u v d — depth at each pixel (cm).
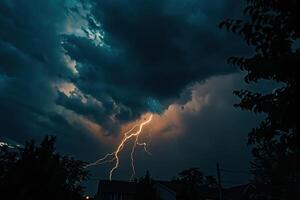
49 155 1962
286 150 439
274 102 411
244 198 3744
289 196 2170
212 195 5753
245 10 394
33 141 1975
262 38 391
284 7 378
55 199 1883
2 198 1777
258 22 388
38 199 1827
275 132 422
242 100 441
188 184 5269
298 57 371
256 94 432
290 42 382
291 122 395
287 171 2094
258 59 399
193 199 5053
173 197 5750
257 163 2339
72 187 2272
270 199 2383
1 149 1948
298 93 384
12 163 1920
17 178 1817
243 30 393
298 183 2136
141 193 4725
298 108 386
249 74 411
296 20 374
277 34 382
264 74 396
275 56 387
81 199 2289
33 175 1852
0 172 1878
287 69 379
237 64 414
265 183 2414
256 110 429
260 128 429
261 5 390
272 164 2175
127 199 6831
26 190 1798
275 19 382
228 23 399
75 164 3653
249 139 441
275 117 403
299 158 514
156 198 4753
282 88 403
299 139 408
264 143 448
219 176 3834
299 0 371
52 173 1911
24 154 1906
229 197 5453
